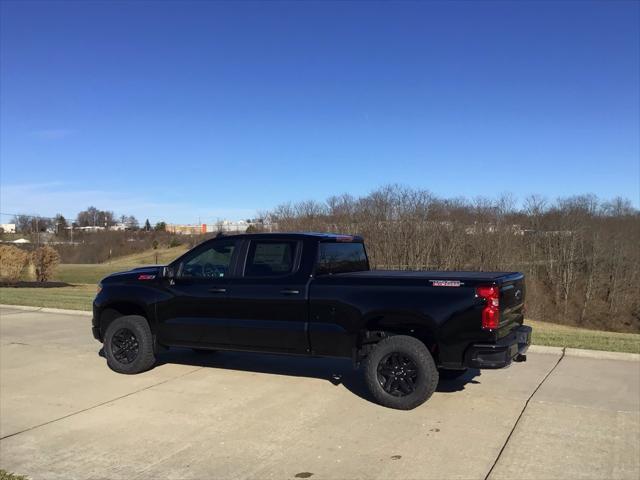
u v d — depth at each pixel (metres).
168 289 7.31
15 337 10.12
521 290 6.63
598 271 49.53
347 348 6.24
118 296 7.61
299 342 6.48
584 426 5.35
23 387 6.89
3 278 27.02
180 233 103.25
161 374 7.43
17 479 4.27
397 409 5.88
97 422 5.59
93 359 8.37
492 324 5.57
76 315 12.91
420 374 5.76
